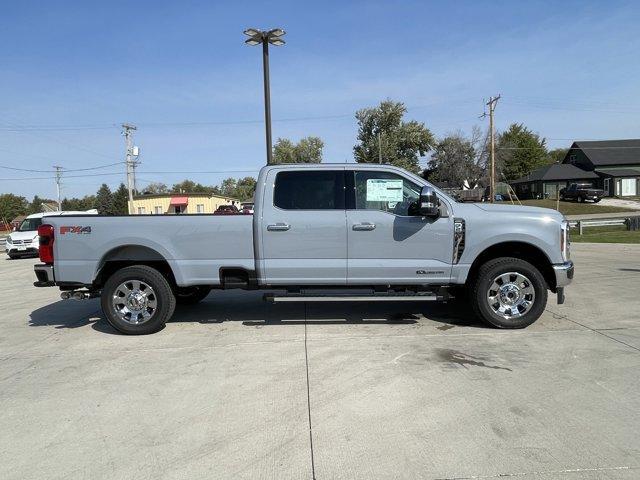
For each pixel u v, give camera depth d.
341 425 3.66
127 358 5.37
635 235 20.97
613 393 4.12
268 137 18.98
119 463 3.23
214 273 6.26
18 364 5.26
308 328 6.39
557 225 6.04
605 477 2.94
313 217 6.11
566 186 56.84
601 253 14.52
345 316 6.99
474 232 6.04
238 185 124.06
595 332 5.91
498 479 2.95
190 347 5.71
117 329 6.30
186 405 4.09
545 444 3.33
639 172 54.97
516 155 76.38
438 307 7.46
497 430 3.53
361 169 6.21
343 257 6.13
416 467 3.09
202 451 3.35
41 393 4.43
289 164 6.26
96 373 4.91
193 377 4.72
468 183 59.50
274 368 4.90
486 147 60.97
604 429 3.51
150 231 6.26
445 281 6.14
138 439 3.54
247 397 4.21
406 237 6.08
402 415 3.80
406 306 7.55
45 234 6.31
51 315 7.77
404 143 68.75
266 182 6.21
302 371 4.79
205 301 8.27
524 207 6.20
